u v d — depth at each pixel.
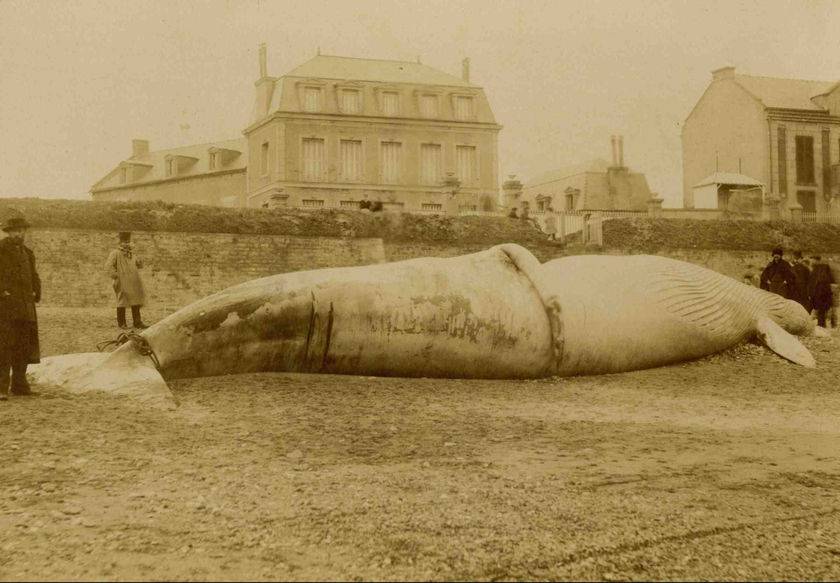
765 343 14.05
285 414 8.78
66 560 4.52
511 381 11.77
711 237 27.84
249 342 10.49
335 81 45.16
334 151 44.78
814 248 28.81
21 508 5.50
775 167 45.38
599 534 5.04
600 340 12.30
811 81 49.16
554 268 12.93
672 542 4.94
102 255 21.12
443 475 6.47
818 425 8.90
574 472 6.62
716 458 7.20
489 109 47.03
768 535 5.10
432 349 11.34
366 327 10.99
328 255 23.30
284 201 28.55
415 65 48.66
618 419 9.14
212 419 8.47
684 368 13.11
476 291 11.72
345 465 6.79
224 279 22.19
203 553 4.64
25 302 9.22
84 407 8.73
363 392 10.20
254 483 6.17
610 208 50.53
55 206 21.09
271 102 46.25
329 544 4.80
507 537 4.95
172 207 22.17
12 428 7.70
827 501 5.87
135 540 4.86
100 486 6.06
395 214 24.44
